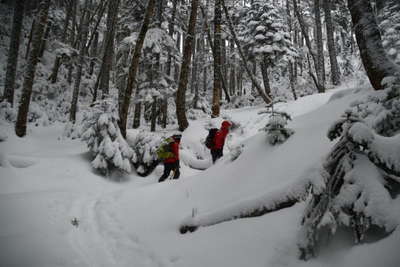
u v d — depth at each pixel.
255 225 2.84
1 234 3.30
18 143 9.38
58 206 4.77
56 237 3.46
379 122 2.28
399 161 1.94
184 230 3.51
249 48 18.77
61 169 7.18
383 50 3.61
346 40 29.69
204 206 3.91
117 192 5.96
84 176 7.17
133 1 16.14
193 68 25.69
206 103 19.02
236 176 4.19
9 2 23.11
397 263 1.65
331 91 15.38
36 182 6.32
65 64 21.42
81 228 3.99
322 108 5.28
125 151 7.80
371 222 1.88
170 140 7.33
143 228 3.97
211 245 2.92
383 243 1.85
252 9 18.42
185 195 4.60
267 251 2.44
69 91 19.81
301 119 5.31
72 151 9.12
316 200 2.32
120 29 19.42
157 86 13.45
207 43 29.39
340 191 2.12
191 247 3.06
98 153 7.76
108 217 4.49
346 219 2.01
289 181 2.94
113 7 19.34
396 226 1.82
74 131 10.98
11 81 12.29
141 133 9.10
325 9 19.56
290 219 2.63
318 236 2.19
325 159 2.38
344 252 2.04
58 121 15.05
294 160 3.50
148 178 8.16
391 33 10.30
